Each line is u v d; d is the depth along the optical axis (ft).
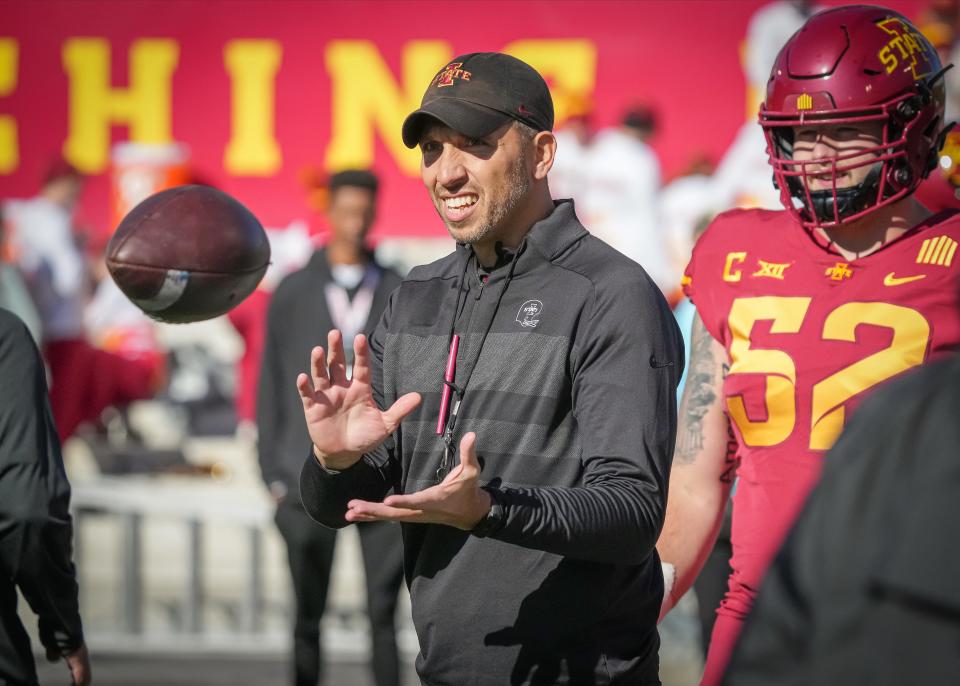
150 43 114.62
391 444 34.04
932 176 50.72
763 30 108.27
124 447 109.29
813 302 34.71
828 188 33.96
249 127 114.21
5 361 35.88
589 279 32.09
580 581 31.73
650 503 29.73
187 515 81.05
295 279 65.77
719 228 37.63
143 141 114.73
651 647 33.47
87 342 112.88
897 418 18.20
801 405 34.14
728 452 37.47
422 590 33.14
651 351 31.22
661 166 109.70
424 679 33.53
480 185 32.45
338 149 113.39
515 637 31.86
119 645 78.95
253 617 80.64
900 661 17.10
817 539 18.26
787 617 18.12
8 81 115.14
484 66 32.71
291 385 64.95
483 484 32.19
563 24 110.73
